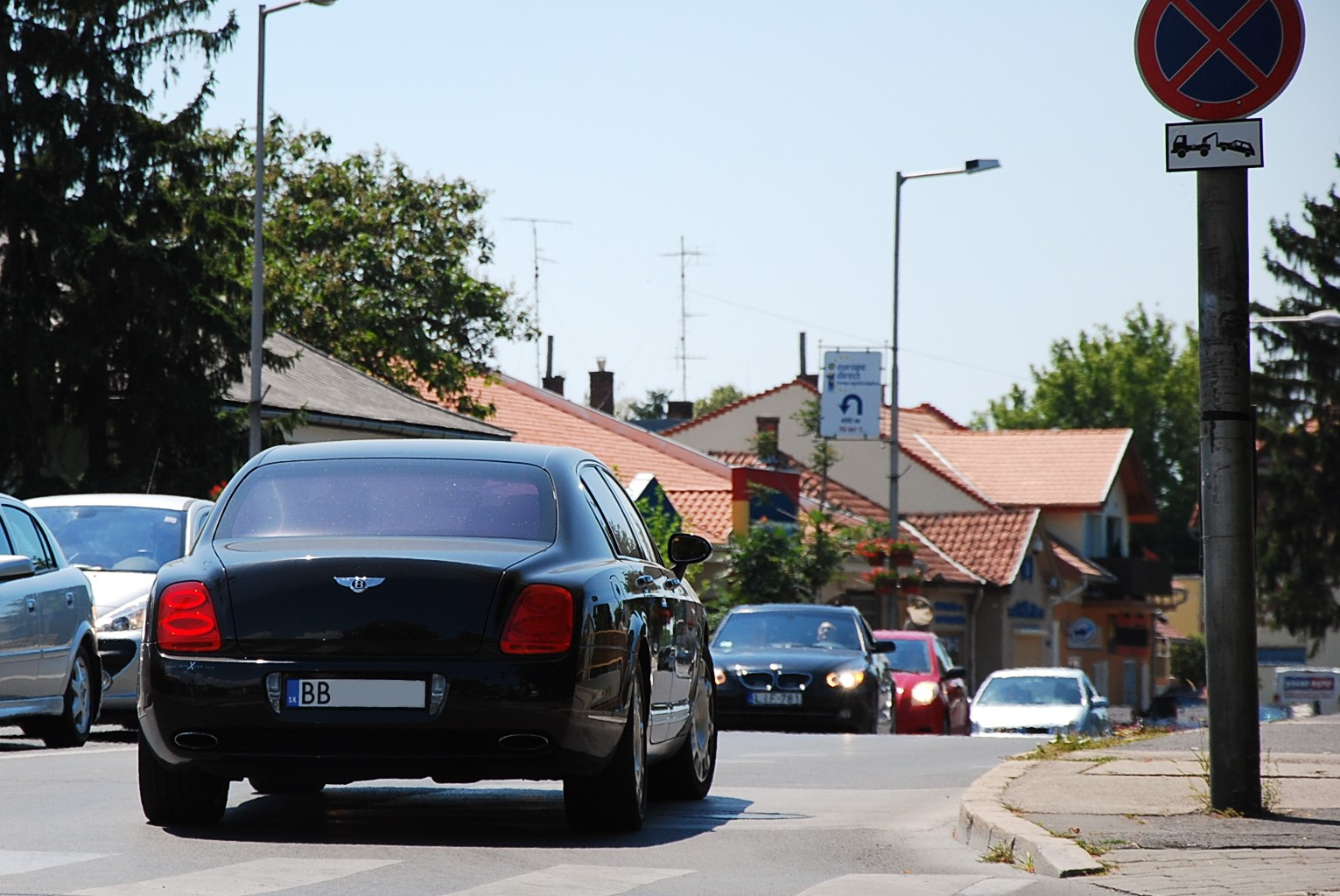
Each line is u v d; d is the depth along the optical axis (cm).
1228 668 1450
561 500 1381
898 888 1121
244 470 1414
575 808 1355
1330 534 9800
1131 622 10262
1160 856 1216
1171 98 1457
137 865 1144
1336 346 9931
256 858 1189
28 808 1463
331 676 1252
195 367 5031
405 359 9200
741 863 1239
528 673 1250
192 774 1331
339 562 1269
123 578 2511
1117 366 16462
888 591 6506
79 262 4806
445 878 1120
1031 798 1511
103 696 2423
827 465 6938
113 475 5041
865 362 6875
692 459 8181
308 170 9369
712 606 5878
